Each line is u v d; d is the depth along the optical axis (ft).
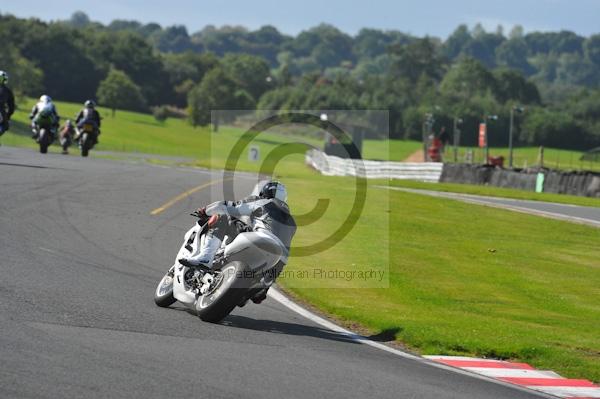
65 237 163.73
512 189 504.84
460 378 93.56
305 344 101.14
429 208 301.43
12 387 69.46
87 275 131.54
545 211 334.85
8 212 181.68
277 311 125.08
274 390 76.48
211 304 105.91
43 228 169.58
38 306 104.27
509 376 99.81
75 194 220.64
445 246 224.12
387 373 89.76
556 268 208.74
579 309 163.12
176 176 299.58
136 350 86.63
